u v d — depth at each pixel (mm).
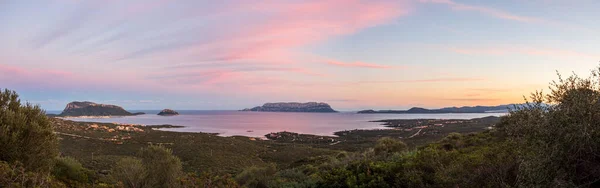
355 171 8125
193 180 6891
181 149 59125
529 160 4324
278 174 12438
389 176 7051
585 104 3965
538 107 4449
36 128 7777
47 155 8016
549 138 4090
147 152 7633
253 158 58375
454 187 5488
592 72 4219
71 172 8539
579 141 3850
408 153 10008
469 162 5867
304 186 8516
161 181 7227
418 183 6238
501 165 5062
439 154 7293
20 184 5262
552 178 4016
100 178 9188
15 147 7137
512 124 4875
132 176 6871
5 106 8195
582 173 3953
